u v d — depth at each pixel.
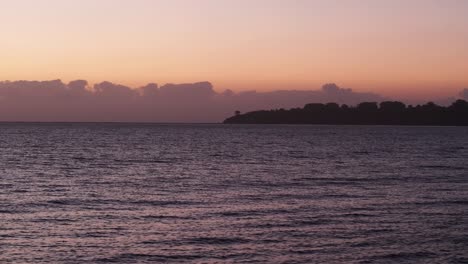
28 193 38.47
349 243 24.09
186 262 21.09
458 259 21.77
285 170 57.81
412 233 26.02
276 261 21.33
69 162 65.25
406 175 52.84
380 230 26.66
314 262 21.25
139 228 26.78
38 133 169.75
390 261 21.48
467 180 48.59
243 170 57.56
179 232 25.95
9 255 21.56
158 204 34.25
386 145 113.94
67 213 30.67
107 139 133.25
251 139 144.25
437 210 32.25
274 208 32.81
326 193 39.62
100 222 28.19
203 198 36.88
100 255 21.83
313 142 127.81
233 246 23.48
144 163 65.38
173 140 132.75
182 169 58.19
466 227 27.41
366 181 47.66
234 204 34.34
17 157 70.88
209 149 96.00
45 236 24.78
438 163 67.56
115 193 39.00
